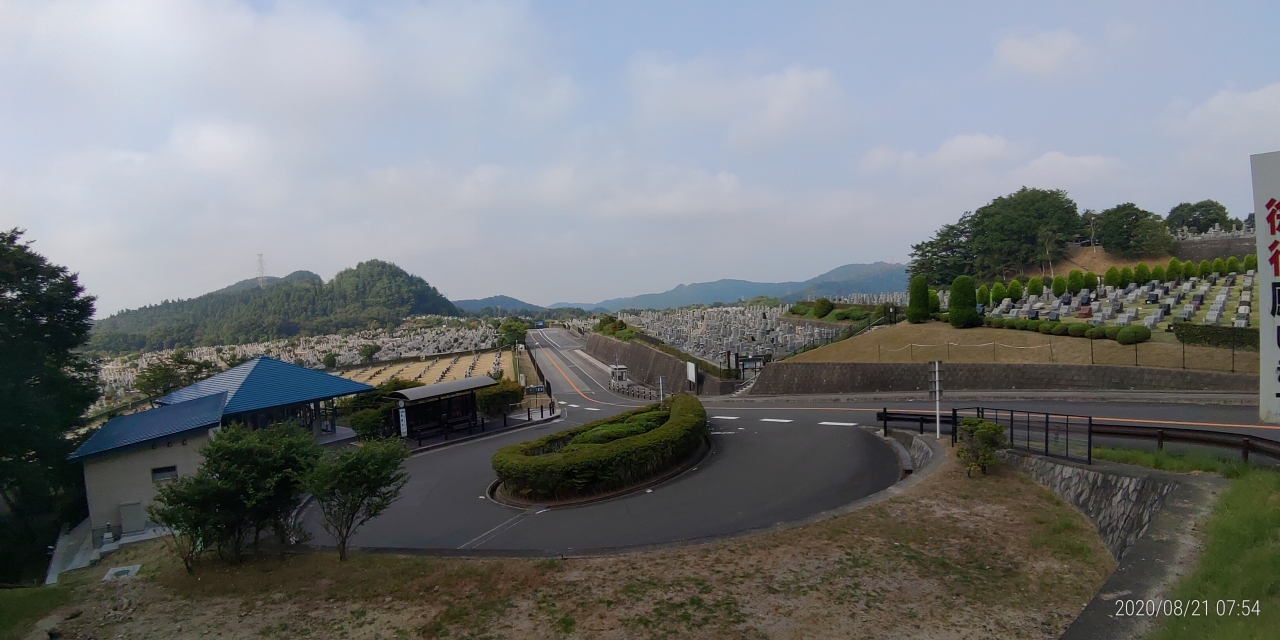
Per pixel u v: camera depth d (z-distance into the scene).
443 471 19.98
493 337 95.00
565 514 14.21
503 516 14.55
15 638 7.76
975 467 12.62
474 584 8.86
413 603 8.33
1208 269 38.84
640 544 11.02
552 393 44.06
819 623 7.00
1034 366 23.80
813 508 12.87
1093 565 8.37
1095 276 36.59
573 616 7.57
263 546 11.57
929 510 10.84
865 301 52.16
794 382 31.94
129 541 15.44
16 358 19.94
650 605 7.73
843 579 8.22
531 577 8.98
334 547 11.66
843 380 29.84
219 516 10.10
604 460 15.56
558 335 115.25
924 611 7.22
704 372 39.75
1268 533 6.57
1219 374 19.30
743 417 25.34
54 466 19.88
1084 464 10.98
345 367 68.56
